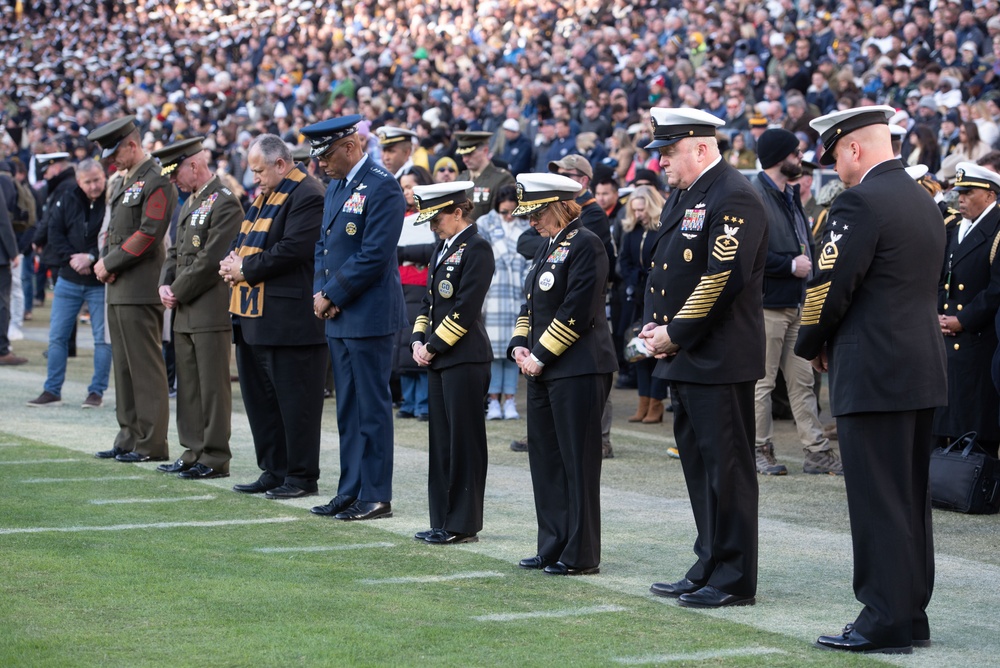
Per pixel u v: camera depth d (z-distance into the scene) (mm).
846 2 26953
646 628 7281
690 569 8133
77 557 8492
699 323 7668
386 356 10273
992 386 11281
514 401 16109
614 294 18531
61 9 50969
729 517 7809
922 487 7254
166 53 46312
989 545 9734
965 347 11328
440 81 32188
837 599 8047
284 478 11273
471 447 9461
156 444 12617
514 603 7781
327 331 10352
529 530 9984
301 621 7172
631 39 30047
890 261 7027
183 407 12008
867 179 7207
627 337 15891
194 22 47281
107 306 12672
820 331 7164
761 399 12617
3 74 49125
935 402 7070
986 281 11227
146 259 12531
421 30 36781
